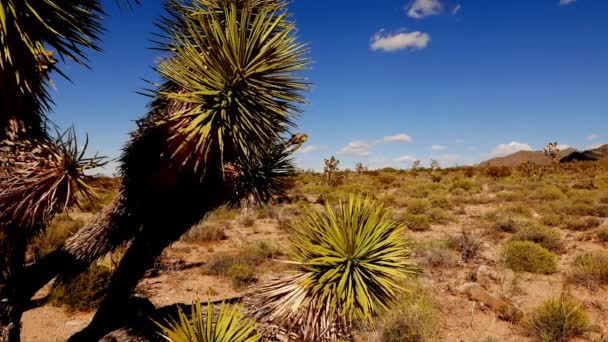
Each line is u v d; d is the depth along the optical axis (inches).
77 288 257.1
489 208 729.0
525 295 290.8
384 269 106.3
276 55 107.5
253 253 376.2
